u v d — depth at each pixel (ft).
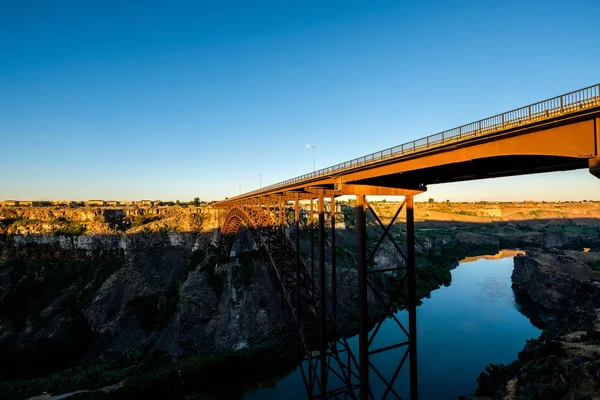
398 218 567.18
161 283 223.92
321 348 86.89
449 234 504.84
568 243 436.76
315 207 322.96
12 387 138.62
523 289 239.09
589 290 171.63
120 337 181.88
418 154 57.93
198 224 269.64
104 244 245.04
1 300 199.21
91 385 139.95
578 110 35.68
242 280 217.77
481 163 55.83
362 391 65.67
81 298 207.31
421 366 136.87
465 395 115.44
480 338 163.12
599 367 84.12
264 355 154.71
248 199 169.17
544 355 110.93
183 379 136.05
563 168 55.57
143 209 287.28
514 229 568.00
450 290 250.78
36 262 233.35
